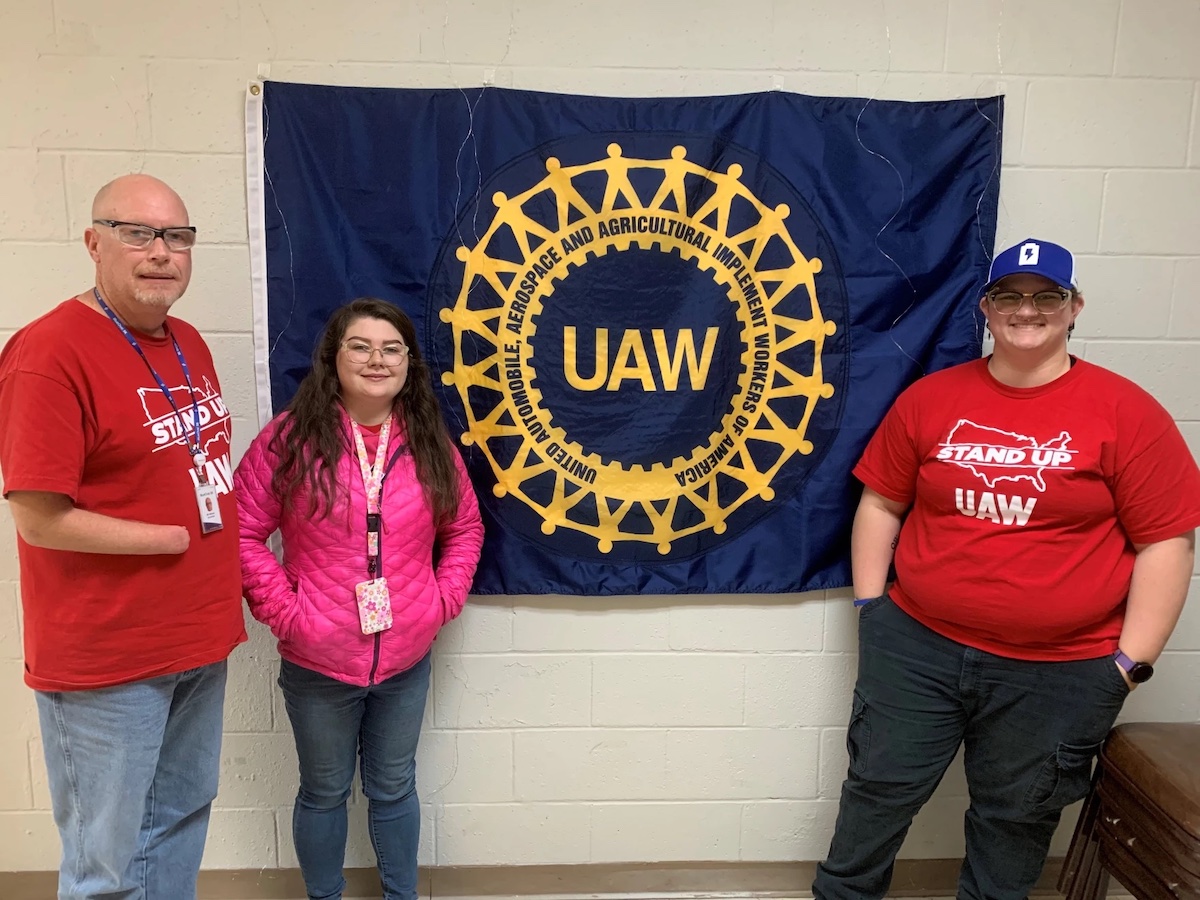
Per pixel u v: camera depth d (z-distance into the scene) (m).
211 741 1.57
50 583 1.35
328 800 1.69
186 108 1.75
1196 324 1.91
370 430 1.62
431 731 1.98
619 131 1.79
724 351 1.84
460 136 1.77
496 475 1.84
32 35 1.70
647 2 1.78
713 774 2.03
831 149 1.81
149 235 1.31
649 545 1.88
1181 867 1.40
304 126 1.75
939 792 2.05
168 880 1.59
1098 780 1.64
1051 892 2.04
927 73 1.82
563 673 1.97
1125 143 1.85
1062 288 1.49
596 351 1.83
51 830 1.96
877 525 1.79
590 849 2.05
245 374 1.83
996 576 1.56
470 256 1.79
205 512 1.43
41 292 1.77
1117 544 1.55
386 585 1.57
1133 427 1.50
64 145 1.74
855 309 1.84
